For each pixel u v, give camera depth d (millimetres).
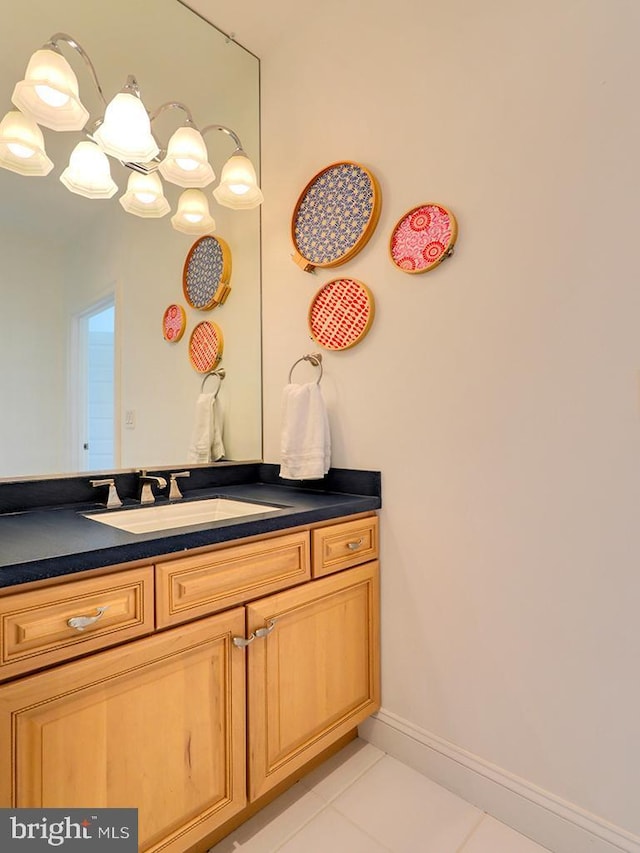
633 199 1051
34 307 1419
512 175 1234
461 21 1339
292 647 1265
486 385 1283
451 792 1337
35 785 822
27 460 1384
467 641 1328
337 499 1505
